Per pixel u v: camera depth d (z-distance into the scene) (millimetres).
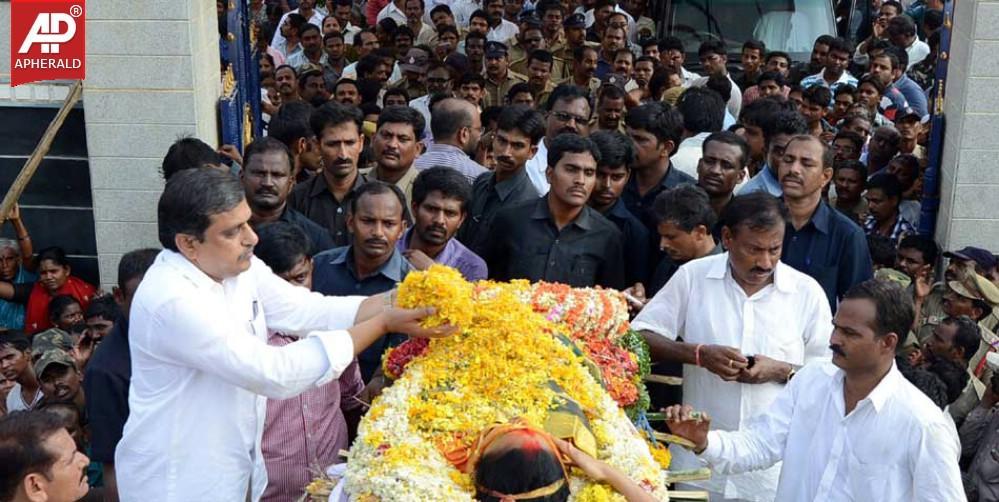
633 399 4121
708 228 5258
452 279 3900
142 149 7340
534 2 14633
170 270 3654
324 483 3924
